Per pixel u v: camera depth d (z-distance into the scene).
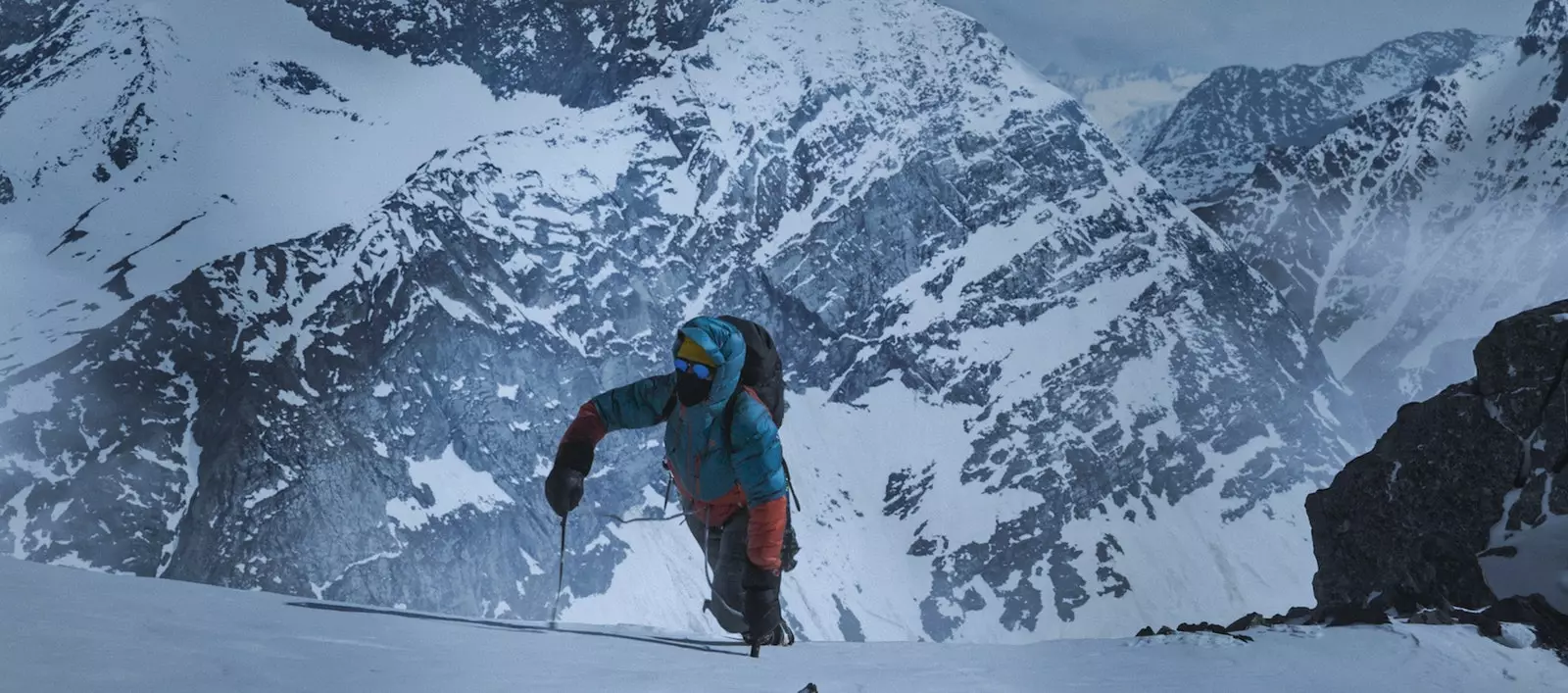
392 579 154.75
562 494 5.75
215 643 3.34
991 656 4.98
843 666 4.52
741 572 5.60
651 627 5.97
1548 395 7.84
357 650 3.64
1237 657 4.99
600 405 5.88
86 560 141.50
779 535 5.43
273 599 5.05
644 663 4.16
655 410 5.87
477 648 4.05
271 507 153.00
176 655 3.06
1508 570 7.53
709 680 3.77
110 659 2.88
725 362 5.54
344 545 154.75
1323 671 4.82
